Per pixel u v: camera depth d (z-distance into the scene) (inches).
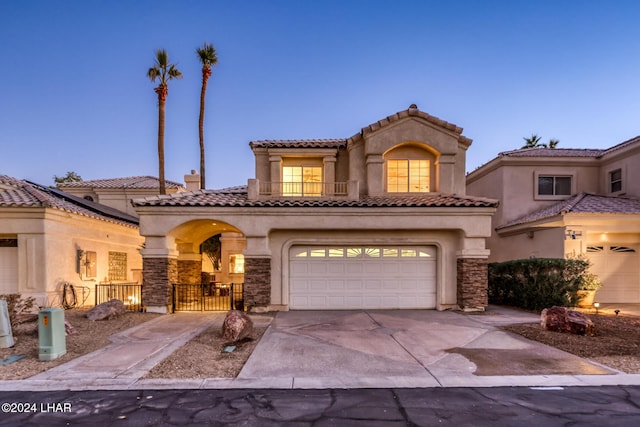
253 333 378.9
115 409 204.1
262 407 206.4
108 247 682.2
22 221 514.3
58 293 538.3
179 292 553.9
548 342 341.4
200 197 553.0
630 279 597.3
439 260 533.6
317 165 668.7
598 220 563.5
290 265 535.5
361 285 537.0
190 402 213.2
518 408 204.8
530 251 660.7
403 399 216.7
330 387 235.1
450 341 348.2
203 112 973.8
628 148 648.4
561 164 724.7
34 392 228.1
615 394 223.9
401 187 625.9
